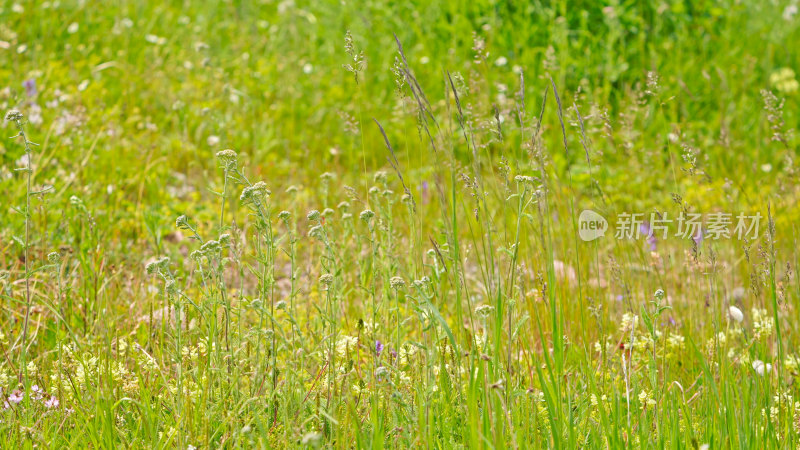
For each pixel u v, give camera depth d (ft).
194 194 23.66
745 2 37.65
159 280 16.58
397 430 10.39
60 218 19.60
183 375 11.12
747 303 16.66
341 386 10.71
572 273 17.42
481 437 9.58
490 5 34.40
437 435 10.85
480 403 10.46
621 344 13.64
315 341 12.30
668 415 11.41
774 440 10.79
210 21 41.52
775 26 37.06
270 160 27.78
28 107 25.70
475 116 13.69
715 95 32.32
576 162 27.94
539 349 13.98
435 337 11.46
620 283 14.21
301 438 9.98
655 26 34.76
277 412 11.22
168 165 25.76
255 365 11.46
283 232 20.49
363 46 36.06
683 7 35.06
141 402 11.66
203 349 12.00
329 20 39.04
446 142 11.92
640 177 25.62
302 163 28.40
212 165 26.04
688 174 14.71
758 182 26.00
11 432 10.71
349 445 10.57
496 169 18.63
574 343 14.23
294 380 10.96
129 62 35.35
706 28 35.83
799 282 13.58
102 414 10.78
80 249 17.95
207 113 26.07
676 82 32.24
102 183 22.45
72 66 29.73
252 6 43.91
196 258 11.27
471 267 18.92
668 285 17.51
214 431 10.91
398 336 11.48
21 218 19.38
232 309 11.25
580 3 34.14
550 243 10.37
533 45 33.17
